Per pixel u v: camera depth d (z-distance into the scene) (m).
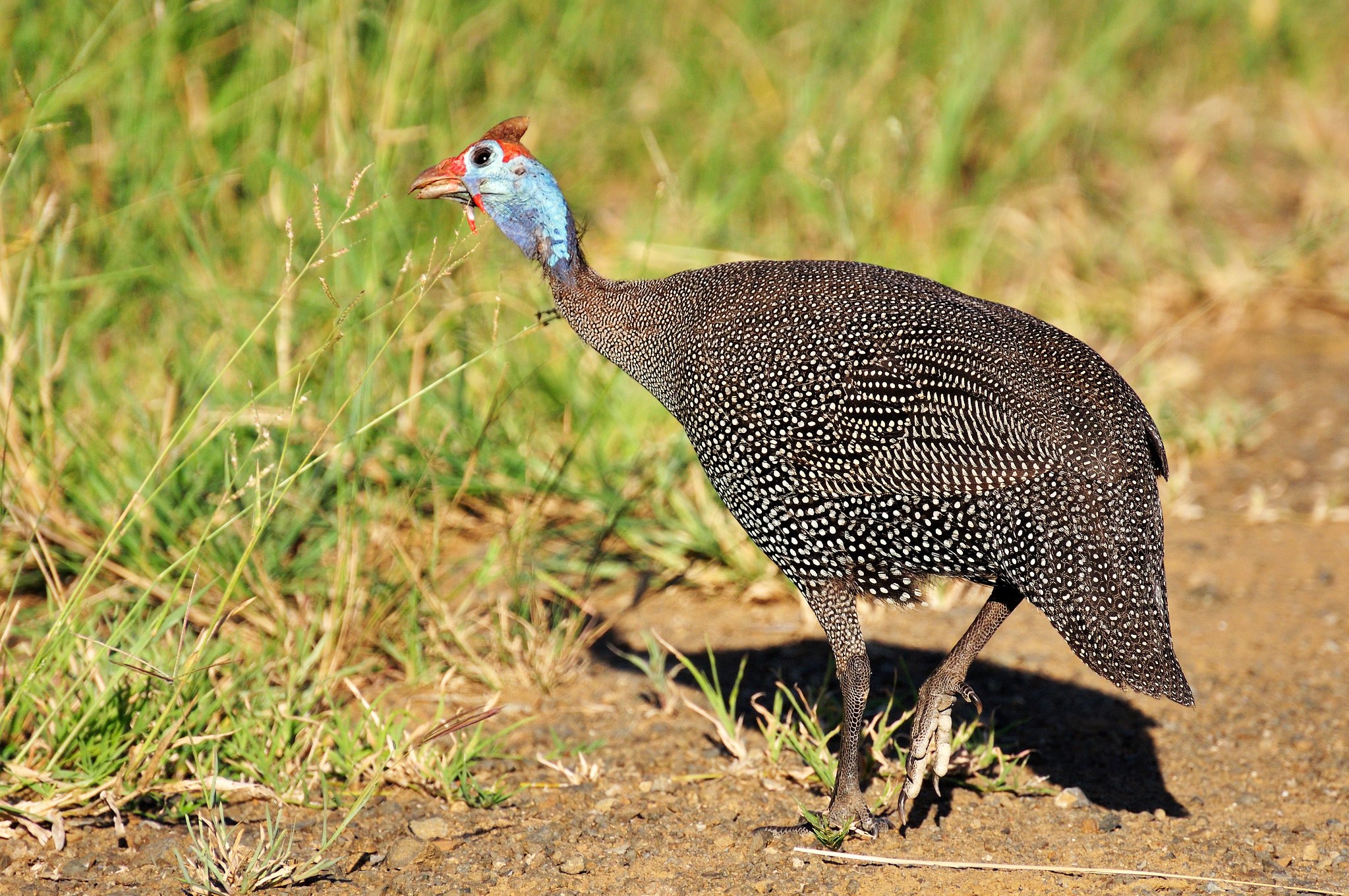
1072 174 16.27
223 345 10.66
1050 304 14.34
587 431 10.40
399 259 10.78
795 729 8.12
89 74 11.59
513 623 9.16
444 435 9.83
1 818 6.99
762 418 6.89
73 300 11.23
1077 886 6.52
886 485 6.64
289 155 11.91
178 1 12.04
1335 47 19.88
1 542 9.45
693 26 16.52
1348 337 14.37
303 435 9.68
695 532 9.98
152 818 7.16
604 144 15.56
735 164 14.84
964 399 6.50
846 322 6.84
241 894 6.43
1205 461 12.16
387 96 11.61
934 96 15.27
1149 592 6.27
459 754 7.76
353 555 8.82
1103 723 8.29
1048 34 17.23
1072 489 6.29
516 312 11.41
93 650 7.58
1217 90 18.95
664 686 8.45
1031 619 9.69
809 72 15.20
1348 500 11.19
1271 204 16.80
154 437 9.88
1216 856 6.80
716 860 6.79
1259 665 8.86
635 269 12.51
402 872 6.69
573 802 7.41
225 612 8.75
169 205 11.71
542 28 14.88
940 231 14.58
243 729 7.61
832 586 7.04
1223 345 14.26
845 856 6.60
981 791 7.48
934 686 6.81
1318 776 7.62
